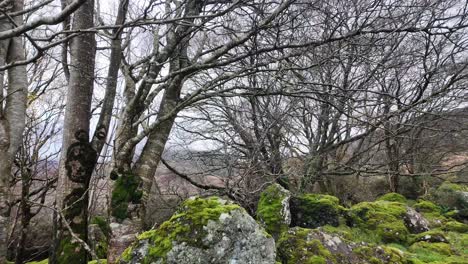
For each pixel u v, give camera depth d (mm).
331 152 11984
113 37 2850
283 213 7188
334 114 10461
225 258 2963
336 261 4887
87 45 5012
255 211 8234
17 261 5555
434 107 9156
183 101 5453
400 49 8758
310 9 5520
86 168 4852
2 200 4035
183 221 3127
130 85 5312
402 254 5340
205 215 3119
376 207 8656
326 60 5293
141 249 3084
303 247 5094
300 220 7750
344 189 13594
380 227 7684
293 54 5055
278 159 9438
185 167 10641
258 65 5023
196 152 10156
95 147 5055
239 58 4852
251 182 8172
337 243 5293
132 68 5195
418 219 8562
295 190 9406
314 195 8547
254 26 4691
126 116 4785
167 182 11953
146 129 4766
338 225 7723
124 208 4375
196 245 2961
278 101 10008
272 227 6949
